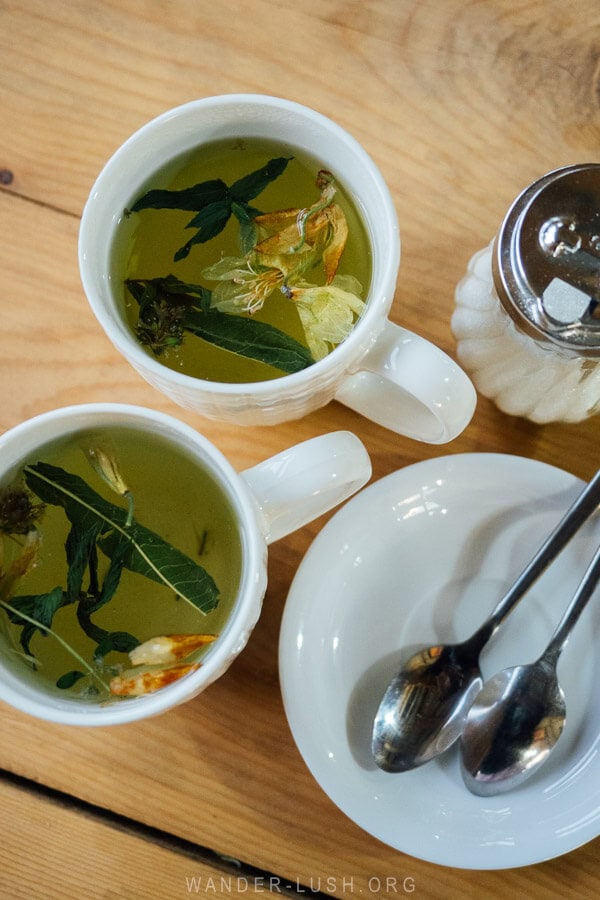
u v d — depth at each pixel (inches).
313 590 11.8
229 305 10.8
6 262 12.9
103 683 9.9
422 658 12.1
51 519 10.4
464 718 11.8
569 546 12.1
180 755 12.1
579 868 11.8
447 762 11.8
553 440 12.8
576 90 12.9
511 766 11.6
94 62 13.1
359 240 10.8
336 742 11.7
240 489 9.3
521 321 10.0
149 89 13.0
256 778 12.1
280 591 12.5
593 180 9.8
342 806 11.3
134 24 13.1
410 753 11.7
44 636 10.1
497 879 11.8
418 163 12.9
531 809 11.5
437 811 11.5
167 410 12.8
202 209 10.9
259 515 9.5
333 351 9.8
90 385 12.9
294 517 10.4
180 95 13.0
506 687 11.8
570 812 11.3
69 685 9.9
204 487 10.3
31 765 12.1
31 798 12.1
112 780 12.1
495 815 11.5
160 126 10.2
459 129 12.9
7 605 10.3
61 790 12.1
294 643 11.7
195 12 13.1
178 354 10.7
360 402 12.0
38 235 12.9
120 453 10.3
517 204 10.1
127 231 10.8
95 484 10.4
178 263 10.9
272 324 10.7
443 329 12.8
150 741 12.2
